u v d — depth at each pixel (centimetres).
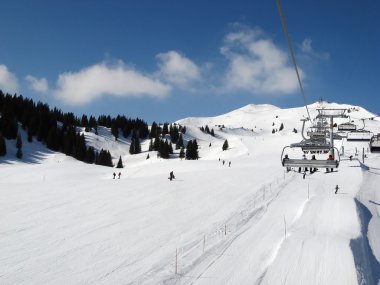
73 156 13425
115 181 5191
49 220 3008
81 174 7600
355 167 6369
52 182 5097
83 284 1925
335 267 2081
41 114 15312
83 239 2586
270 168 6544
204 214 3369
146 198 3919
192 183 4919
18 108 15550
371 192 4772
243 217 3300
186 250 2464
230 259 2306
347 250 2286
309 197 4150
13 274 1991
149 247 2492
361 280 1972
